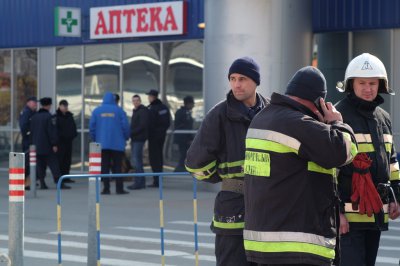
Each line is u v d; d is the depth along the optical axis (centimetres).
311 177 903
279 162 903
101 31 3831
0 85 4325
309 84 927
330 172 916
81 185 3597
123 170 3497
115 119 3152
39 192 3278
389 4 3319
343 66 3469
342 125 916
